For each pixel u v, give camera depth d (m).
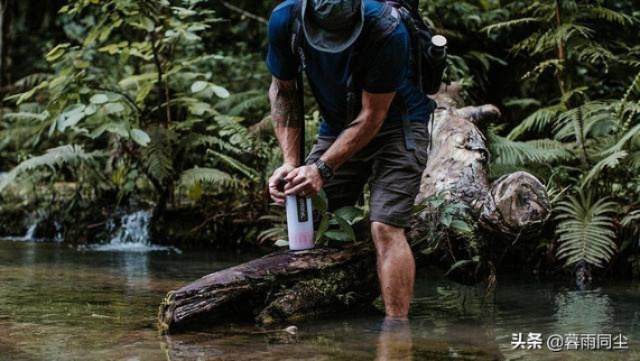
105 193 7.09
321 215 3.72
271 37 3.40
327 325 3.34
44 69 10.61
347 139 3.33
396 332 3.21
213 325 3.32
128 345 2.94
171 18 6.51
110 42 9.34
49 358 2.72
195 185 6.23
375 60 3.18
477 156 4.08
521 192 3.64
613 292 4.36
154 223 6.67
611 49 6.77
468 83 6.48
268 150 6.23
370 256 3.65
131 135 5.87
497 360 2.72
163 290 4.23
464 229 3.57
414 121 3.57
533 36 6.12
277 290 3.45
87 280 4.58
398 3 3.44
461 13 7.49
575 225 4.84
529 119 5.71
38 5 11.08
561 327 3.34
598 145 5.35
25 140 7.75
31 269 5.05
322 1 3.08
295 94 3.59
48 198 7.30
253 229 6.25
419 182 3.55
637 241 4.92
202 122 6.86
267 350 2.86
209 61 8.80
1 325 3.29
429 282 4.74
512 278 4.91
